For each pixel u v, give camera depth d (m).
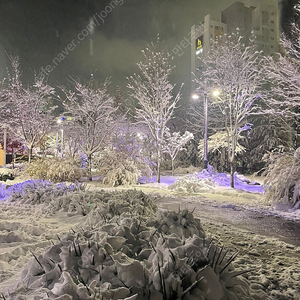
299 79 10.99
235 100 14.02
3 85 22.81
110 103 19.22
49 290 2.60
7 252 3.92
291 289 3.32
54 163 16.11
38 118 20.00
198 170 27.44
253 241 5.44
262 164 25.38
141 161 17.95
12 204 8.17
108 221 4.73
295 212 8.42
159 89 16.45
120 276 2.71
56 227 5.66
